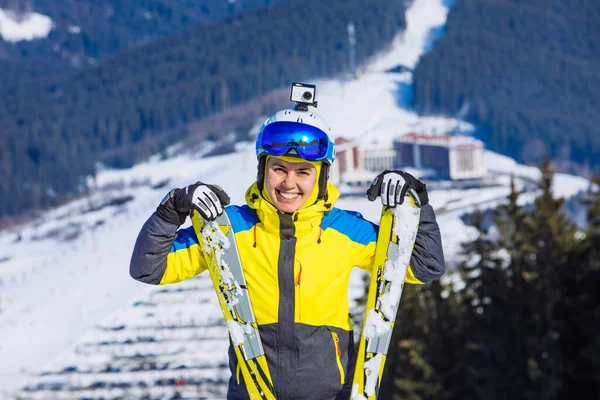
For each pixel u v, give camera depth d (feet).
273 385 11.08
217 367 190.80
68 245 436.76
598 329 68.03
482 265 76.18
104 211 524.11
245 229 11.32
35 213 563.48
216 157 631.15
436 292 78.13
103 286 314.14
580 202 76.89
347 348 11.35
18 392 198.29
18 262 407.64
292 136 10.70
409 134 448.65
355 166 433.89
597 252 68.64
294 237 11.12
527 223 74.49
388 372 77.92
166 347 211.20
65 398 190.90
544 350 68.59
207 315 229.66
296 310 11.03
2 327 274.98
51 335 256.52
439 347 75.92
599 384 68.80
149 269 11.15
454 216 309.42
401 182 11.10
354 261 11.53
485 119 598.34
